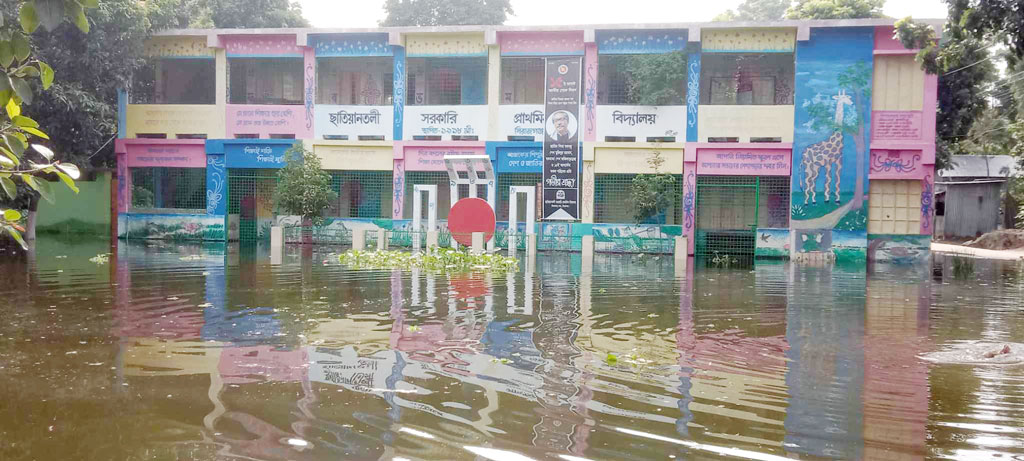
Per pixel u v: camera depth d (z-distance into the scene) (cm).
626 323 930
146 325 855
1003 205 3256
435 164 2423
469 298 1141
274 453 434
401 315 957
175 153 2498
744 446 459
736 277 1599
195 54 2478
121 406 527
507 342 786
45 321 875
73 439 456
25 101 298
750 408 543
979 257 2472
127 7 2247
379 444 452
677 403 553
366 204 2531
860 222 2197
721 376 644
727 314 1025
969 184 3375
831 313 1050
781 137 2262
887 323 961
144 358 684
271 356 697
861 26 2162
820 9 2603
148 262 1666
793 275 1675
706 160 2291
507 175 2467
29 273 1388
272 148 2456
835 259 2197
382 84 2562
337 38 2434
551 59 2334
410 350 734
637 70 2288
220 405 531
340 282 1330
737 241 2331
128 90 2480
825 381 630
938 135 2430
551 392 578
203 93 2664
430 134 2422
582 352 740
